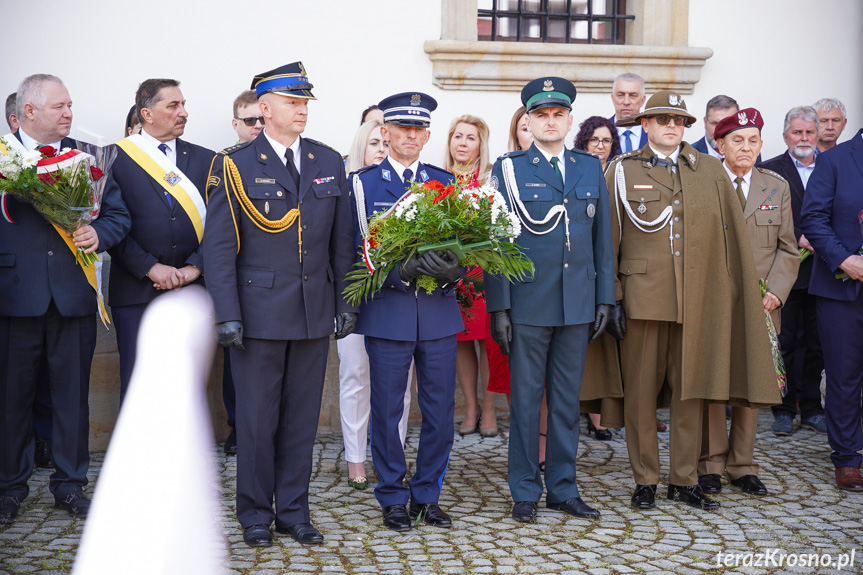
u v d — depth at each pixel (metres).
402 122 4.27
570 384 4.45
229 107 6.38
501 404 6.48
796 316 6.23
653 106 4.61
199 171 5.10
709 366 4.58
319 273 4.08
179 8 6.25
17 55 5.96
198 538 4.07
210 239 3.94
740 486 4.93
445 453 4.35
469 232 4.01
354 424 4.89
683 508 4.59
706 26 7.29
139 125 5.45
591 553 3.94
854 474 4.94
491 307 4.35
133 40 6.18
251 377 4.01
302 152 4.11
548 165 4.42
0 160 4.10
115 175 4.82
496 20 7.12
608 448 5.74
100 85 6.12
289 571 3.70
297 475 4.14
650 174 4.61
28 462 4.47
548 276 4.35
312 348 4.11
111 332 5.55
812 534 4.22
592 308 4.40
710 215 4.61
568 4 7.26
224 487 4.81
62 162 4.13
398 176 4.36
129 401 4.80
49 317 4.41
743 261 4.67
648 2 7.18
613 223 4.64
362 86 6.64
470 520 4.37
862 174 5.08
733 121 5.09
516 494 4.42
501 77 6.87
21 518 4.34
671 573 3.72
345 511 4.50
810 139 6.21
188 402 4.88
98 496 4.47
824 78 7.54
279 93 3.95
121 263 4.83
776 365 4.95
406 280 4.13
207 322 4.93
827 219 5.13
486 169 5.98
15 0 5.95
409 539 4.10
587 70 7.04
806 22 7.48
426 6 6.76
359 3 6.61
